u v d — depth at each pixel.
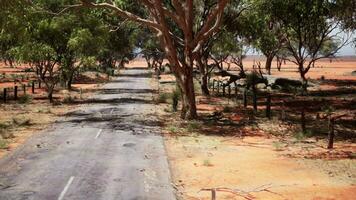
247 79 51.12
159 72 83.06
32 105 34.25
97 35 37.53
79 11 33.38
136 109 32.47
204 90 43.59
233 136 22.34
